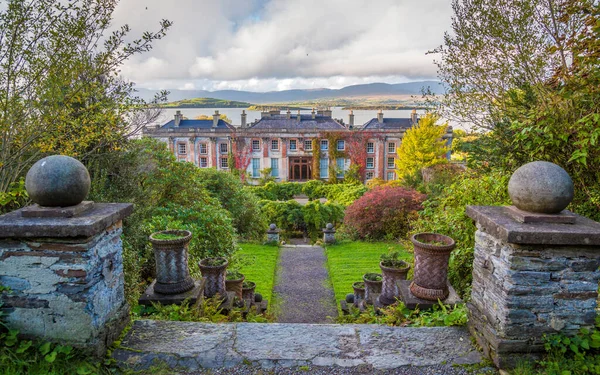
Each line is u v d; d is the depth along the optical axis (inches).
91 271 105.5
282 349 120.3
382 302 223.0
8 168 204.4
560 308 104.7
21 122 197.3
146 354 115.8
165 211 336.8
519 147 189.3
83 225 98.9
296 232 859.4
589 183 161.9
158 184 379.6
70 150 218.5
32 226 98.9
